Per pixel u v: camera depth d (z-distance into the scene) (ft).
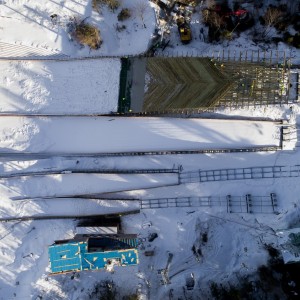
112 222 68.49
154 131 67.92
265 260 66.08
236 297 63.82
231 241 68.03
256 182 67.31
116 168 68.23
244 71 66.39
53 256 60.03
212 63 66.18
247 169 67.51
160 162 68.13
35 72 69.31
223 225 68.23
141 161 68.18
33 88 69.15
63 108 68.54
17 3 69.67
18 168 68.44
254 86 66.39
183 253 68.13
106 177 67.92
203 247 68.33
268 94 66.49
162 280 67.46
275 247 65.46
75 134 68.74
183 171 68.18
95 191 67.92
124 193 68.69
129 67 67.56
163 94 66.59
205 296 66.23
